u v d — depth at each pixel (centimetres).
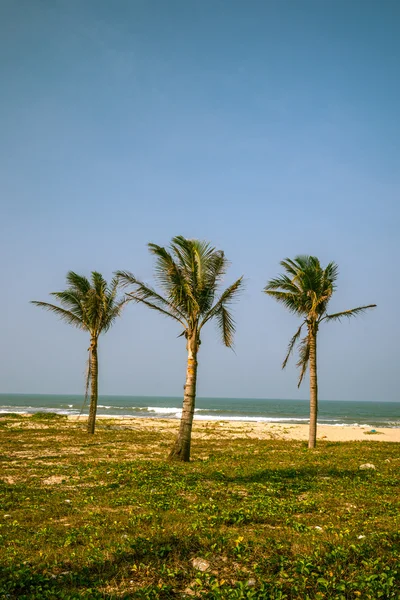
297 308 2619
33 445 2234
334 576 602
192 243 1891
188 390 1852
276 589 570
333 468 1653
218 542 715
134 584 603
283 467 1653
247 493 1177
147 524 837
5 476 1385
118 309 2814
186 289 1823
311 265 2620
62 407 10825
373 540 725
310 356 2583
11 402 15038
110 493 1134
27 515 920
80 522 867
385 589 562
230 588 569
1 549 710
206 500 1070
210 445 2538
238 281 1900
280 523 878
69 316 2945
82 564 647
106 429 3369
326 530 810
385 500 1097
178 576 626
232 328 2016
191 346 1872
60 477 1388
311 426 2517
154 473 1419
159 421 4959
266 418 8662
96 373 2958
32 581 589
